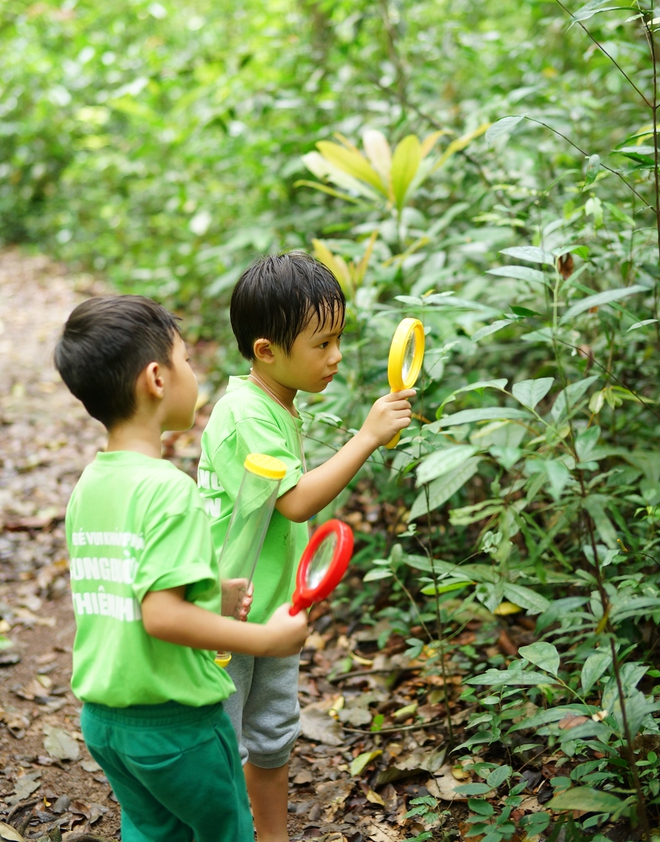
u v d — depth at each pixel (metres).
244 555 1.54
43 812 2.12
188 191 6.18
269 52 4.90
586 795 1.53
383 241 3.57
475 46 4.43
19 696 2.60
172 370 1.45
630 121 3.56
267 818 1.89
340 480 1.60
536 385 1.61
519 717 2.12
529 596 1.98
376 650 2.78
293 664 1.85
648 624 2.25
